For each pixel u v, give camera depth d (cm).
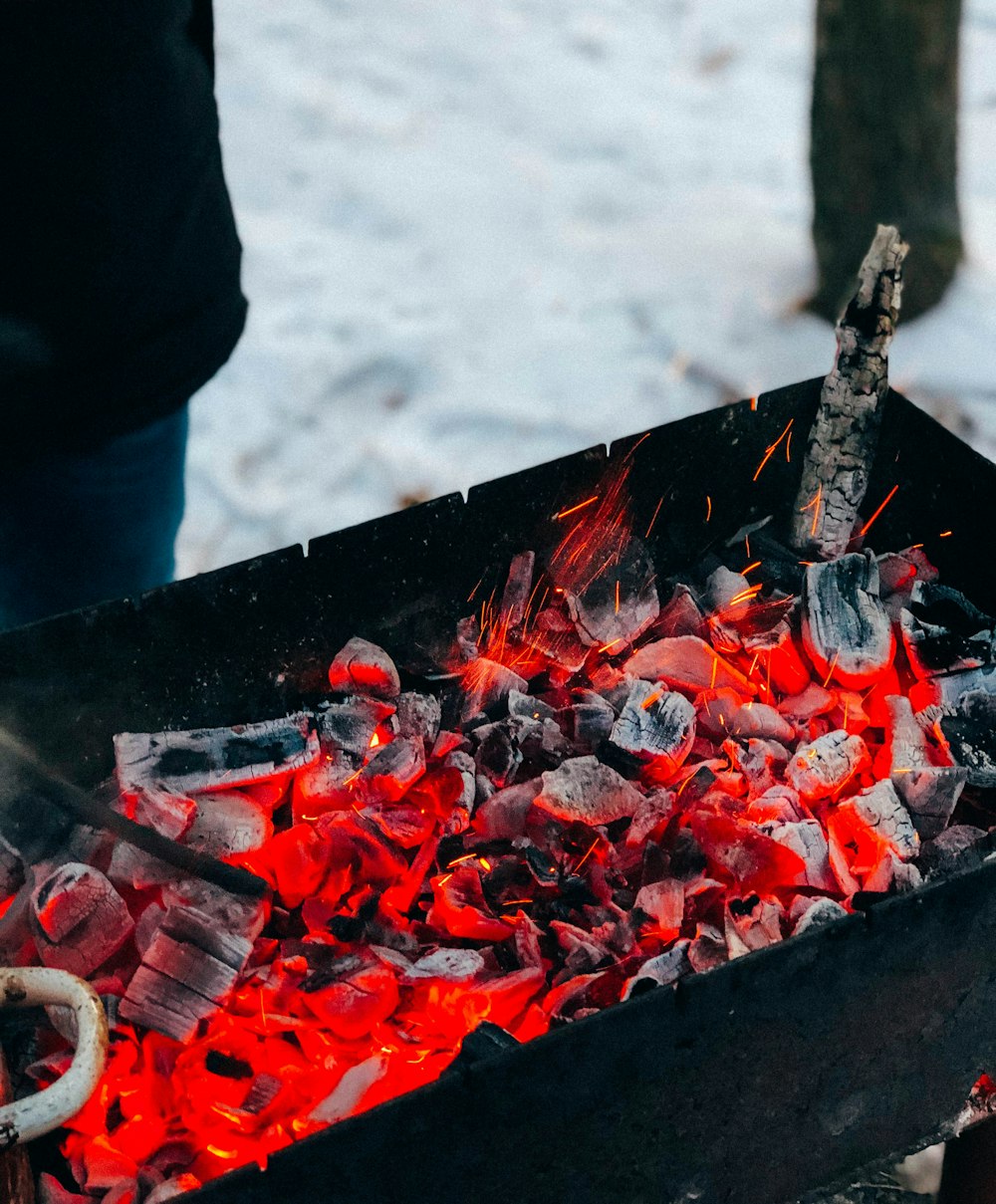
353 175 236
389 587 128
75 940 116
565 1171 109
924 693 128
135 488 143
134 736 123
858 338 130
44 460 139
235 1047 114
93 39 127
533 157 242
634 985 112
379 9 287
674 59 273
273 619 126
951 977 112
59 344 134
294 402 191
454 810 123
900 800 122
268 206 229
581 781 122
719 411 132
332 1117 110
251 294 208
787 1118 113
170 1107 112
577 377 194
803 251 212
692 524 136
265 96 258
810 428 135
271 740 124
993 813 123
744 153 242
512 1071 105
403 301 207
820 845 120
